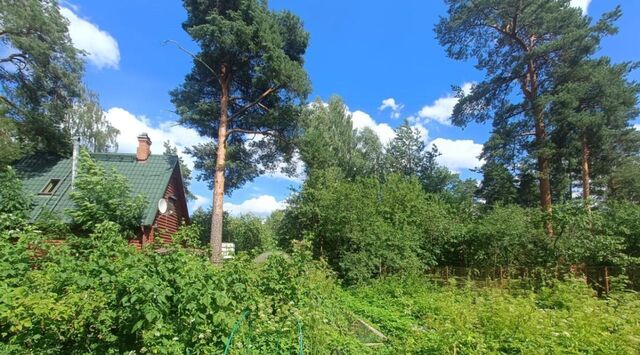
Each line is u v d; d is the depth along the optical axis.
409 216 19.44
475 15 23.36
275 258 6.58
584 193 25.52
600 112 21.14
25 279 4.57
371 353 5.73
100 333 4.28
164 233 7.12
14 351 3.90
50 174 21.30
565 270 14.12
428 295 10.68
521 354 4.71
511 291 11.41
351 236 16.34
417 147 41.84
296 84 20.23
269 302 5.69
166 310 4.20
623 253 14.43
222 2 20.34
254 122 22.34
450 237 19.44
